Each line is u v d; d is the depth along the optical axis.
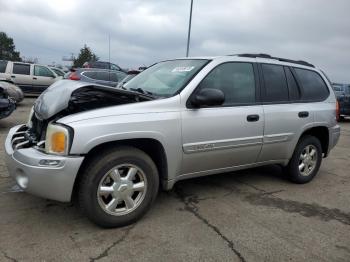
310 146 5.41
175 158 3.90
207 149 4.11
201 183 5.18
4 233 3.45
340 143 9.66
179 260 3.12
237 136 4.36
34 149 3.50
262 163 4.89
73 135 3.27
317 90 5.57
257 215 4.13
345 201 4.77
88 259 3.07
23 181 3.44
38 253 3.13
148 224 3.77
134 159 3.61
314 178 5.82
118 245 3.32
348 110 15.80
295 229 3.82
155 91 4.19
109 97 3.87
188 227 3.74
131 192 3.66
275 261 3.18
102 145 3.55
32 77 18.23
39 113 3.80
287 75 5.14
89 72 13.47
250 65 4.71
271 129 4.72
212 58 4.42
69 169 3.27
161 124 3.72
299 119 5.06
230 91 4.39
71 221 3.75
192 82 4.07
